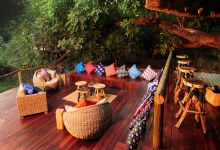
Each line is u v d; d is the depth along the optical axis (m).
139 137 2.33
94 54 7.50
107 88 5.86
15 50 7.95
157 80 3.70
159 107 2.11
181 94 4.02
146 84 5.40
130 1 4.90
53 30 7.07
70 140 3.31
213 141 2.56
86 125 3.13
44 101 4.25
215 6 2.58
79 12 6.00
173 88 4.52
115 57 7.66
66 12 6.89
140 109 3.29
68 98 5.15
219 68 7.39
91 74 6.46
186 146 2.43
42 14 7.34
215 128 2.90
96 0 5.66
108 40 6.98
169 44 6.16
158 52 7.56
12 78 9.16
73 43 6.66
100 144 2.82
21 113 4.07
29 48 7.52
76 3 6.05
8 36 11.40
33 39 7.26
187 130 2.80
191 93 2.81
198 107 2.80
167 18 6.24
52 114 4.28
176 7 2.47
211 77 5.72
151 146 2.41
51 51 7.77
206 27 5.86
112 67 6.30
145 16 5.23
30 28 7.27
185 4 2.46
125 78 5.98
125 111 4.05
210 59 7.62
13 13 11.47
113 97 5.12
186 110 2.82
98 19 6.35
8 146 3.14
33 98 4.13
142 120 2.54
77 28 6.22
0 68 9.06
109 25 7.12
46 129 3.66
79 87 5.40
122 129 3.23
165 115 3.23
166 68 2.98
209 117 3.29
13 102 4.96
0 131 3.58
